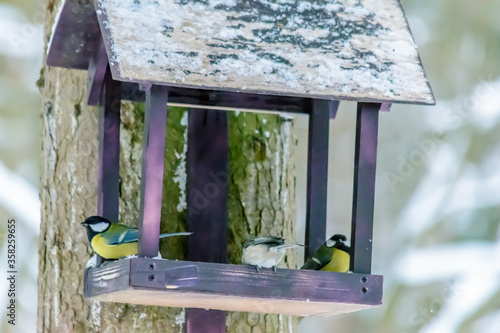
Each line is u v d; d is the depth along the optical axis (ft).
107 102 31.04
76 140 32.45
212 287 25.35
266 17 29.01
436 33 64.69
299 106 32.37
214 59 26.84
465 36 64.54
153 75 25.70
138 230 27.20
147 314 31.35
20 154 60.23
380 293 26.96
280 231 33.50
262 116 34.01
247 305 28.37
